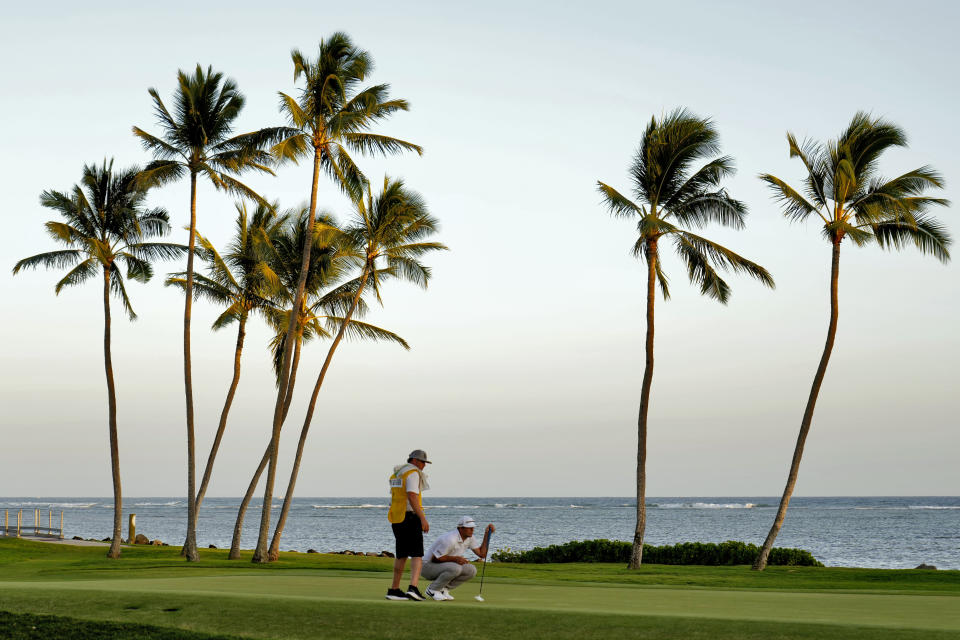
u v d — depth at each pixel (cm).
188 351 3030
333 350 3247
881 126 2719
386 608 984
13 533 4706
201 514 15012
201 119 2984
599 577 2200
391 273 3338
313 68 2947
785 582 2080
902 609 1083
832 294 2736
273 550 3041
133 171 3138
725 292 2903
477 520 12412
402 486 1127
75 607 1056
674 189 2822
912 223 2592
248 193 3100
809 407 2719
